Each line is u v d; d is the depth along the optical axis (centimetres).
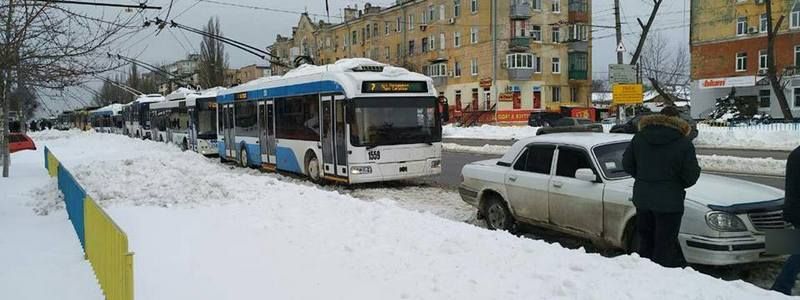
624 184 713
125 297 420
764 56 4725
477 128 4791
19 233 852
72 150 3328
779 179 1422
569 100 6203
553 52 6081
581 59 6175
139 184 1243
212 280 567
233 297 517
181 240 735
